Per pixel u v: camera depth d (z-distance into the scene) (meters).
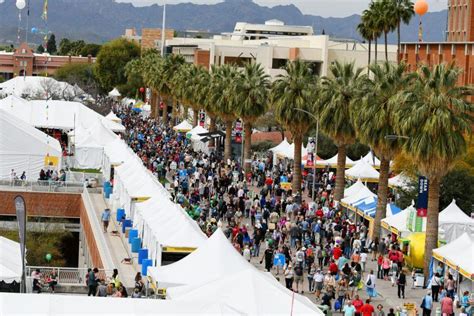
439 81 56.50
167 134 136.38
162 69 165.25
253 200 75.94
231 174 94.81
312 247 57.09
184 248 47.81
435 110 55.78
